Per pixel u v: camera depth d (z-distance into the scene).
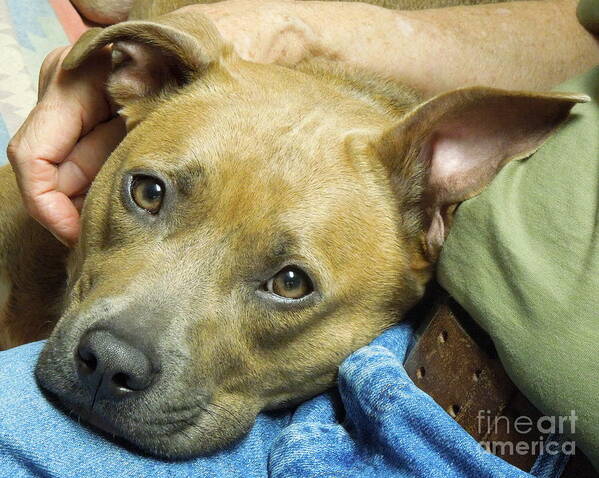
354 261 0.51
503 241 0.44
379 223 0.53
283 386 0.52
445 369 0.48
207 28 0.57
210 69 0.55
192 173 0.49
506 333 0.43
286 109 0.53
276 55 0.63
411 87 0.66
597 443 0.40
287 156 0.50
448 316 0.48
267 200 0.49
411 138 0.52
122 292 0.47
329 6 0.67
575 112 0.47
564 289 0.42
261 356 0.51
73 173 0.61
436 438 0.43
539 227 0.44
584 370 0.41
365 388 0.45
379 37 0.66
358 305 0.52
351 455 0.45
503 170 0.48
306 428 0.46
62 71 0.57
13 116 0.79
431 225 0.53
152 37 0.54
